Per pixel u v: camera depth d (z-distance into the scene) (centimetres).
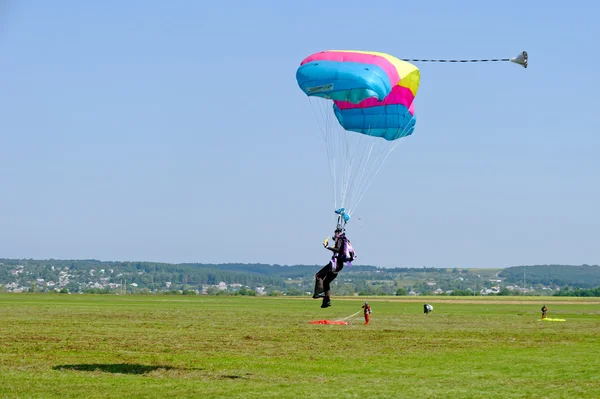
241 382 3020
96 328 5772
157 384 2927
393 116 3356
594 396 2791
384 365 3672
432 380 3156
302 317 8306
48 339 4678
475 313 10688
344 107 3416
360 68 3025
